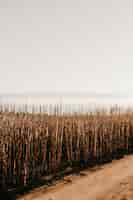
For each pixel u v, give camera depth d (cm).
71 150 1454
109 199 886
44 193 996
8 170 1116
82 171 1326
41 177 1201
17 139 1154
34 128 1261
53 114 1677
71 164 1423
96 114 1945
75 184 1102
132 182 1058
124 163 1521
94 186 1061
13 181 1102
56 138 1319
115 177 1190
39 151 1274
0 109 1680
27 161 1143
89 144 1627
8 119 1254
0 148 1102
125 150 1944
